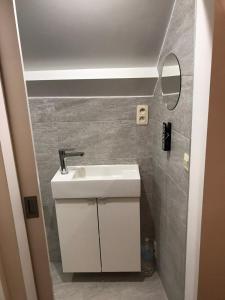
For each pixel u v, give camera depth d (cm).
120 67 176
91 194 169
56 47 157
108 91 184
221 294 110
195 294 113
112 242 180
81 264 185
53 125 194
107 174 198
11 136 75
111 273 203
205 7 90
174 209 142
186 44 112
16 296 83
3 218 76
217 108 89
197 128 103
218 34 83
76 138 197
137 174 180
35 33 145
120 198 171
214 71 86
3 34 68
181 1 118
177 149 131
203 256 105
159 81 167
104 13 134
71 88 180
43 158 200
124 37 150
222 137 92
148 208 210
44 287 92
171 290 158
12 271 80
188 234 120
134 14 135
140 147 198
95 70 175
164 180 163
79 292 186
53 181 168
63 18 137
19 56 70
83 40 152
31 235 86
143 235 215
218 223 101
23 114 74
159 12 134
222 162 95
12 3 67
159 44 155
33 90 181
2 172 72
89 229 178
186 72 113
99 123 193
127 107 190
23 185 80
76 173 191
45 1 126
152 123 191
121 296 180
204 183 97
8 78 71
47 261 89
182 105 120
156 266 204
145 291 183
